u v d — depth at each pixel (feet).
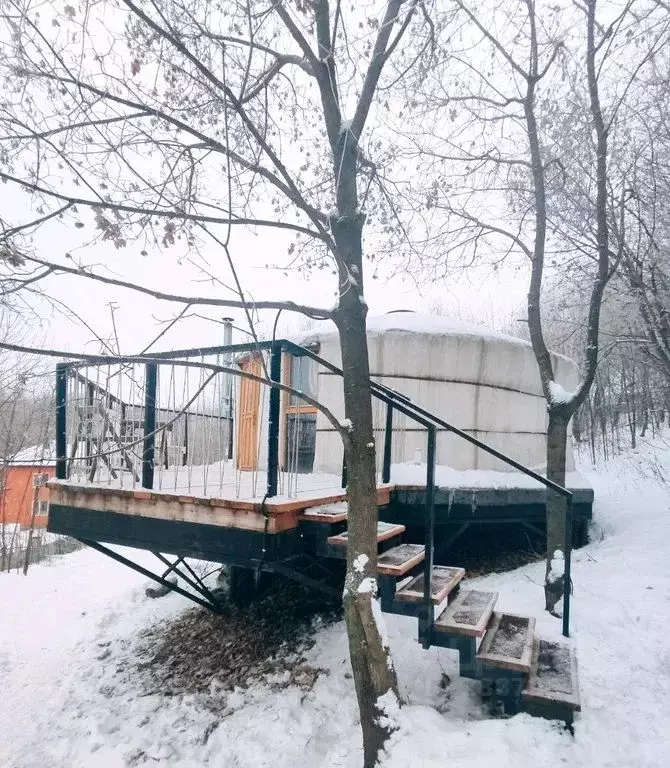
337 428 8.95
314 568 16.93
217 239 7.50
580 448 72.69
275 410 10.78
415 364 20.89
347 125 9.29
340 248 9.39
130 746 12.24
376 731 8.19
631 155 19.36
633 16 14.39
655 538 21.33
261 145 8.91
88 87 8.32
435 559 19.58
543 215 16.17
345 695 12.33
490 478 19.97
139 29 8.93
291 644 15.26
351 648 8.65
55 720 13.97
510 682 9.71
